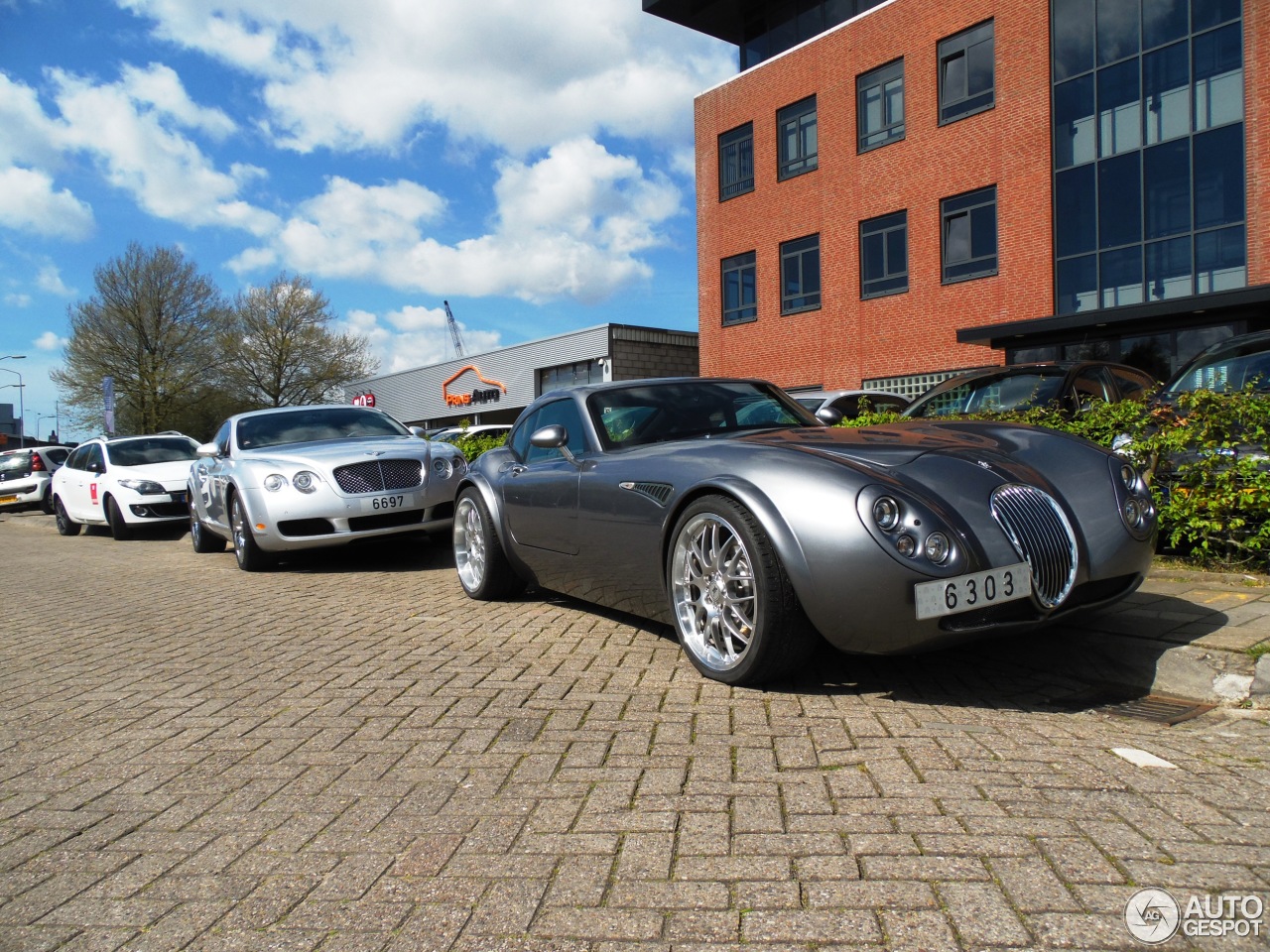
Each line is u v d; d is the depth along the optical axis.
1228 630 3.56
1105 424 5.33
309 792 2.62
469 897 1.97
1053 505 3.21
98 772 2.90
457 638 4.57
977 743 2.78
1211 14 15.05
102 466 12.54
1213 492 4.88
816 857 2.06
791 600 3.18
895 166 19.83
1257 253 14.61
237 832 2.38
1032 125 17.45
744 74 22.97
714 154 23.89
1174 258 15.67
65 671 4.28
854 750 2.74
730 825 2.24
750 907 1.86
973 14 18.27
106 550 10.69
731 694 3.37
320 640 4.68
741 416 4.65
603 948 1.75
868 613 2.99
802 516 3.12
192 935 1.89
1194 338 15.14
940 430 3.85
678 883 1.98
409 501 7.36
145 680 4.02
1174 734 2.88
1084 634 3.74
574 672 3.78
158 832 2.41
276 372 45.47
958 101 18.72
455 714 3.28
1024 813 2.24
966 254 18.73
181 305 41.62
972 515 3.06
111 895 2.08
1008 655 3.79
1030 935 1.71
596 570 4.27
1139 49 15.96
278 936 1.86
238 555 7.78
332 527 7.21
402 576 6.93
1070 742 2.79
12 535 14.46
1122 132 16.27
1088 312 15.55
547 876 2.04
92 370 40.53
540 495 4.73
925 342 19.44
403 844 2.25
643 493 3.85
